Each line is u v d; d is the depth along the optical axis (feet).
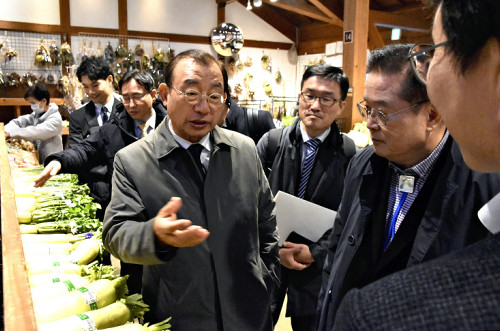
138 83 7.85
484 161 1.56
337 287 4.16
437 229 3.31
